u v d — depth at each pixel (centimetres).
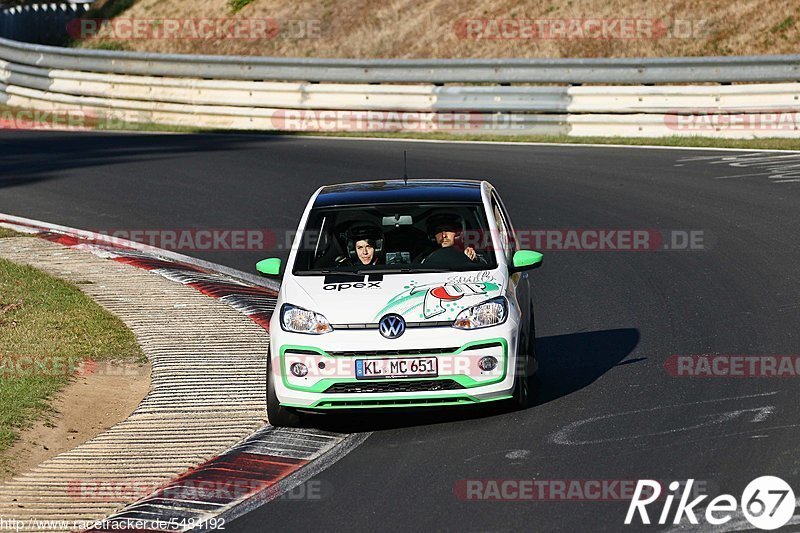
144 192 6200
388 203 3039
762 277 4075
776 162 6353
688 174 6153
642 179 6081
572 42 9506
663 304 3838
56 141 8169
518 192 5859
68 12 12388
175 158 7262
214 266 4709
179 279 4406
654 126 7488
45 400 3069
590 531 2055
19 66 9944
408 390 2638
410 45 10188
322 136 8106
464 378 2631
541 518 2127
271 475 2470
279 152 7369
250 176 6544
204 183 6394
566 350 3384
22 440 2794
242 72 8788
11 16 11194
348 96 8375
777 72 7238
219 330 3738
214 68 8869
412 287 2744
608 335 3516
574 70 7756
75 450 2698
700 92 7356
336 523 2167
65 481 2502
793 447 2425
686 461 2383
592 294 4053
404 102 8188
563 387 3005
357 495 2308
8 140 8256
